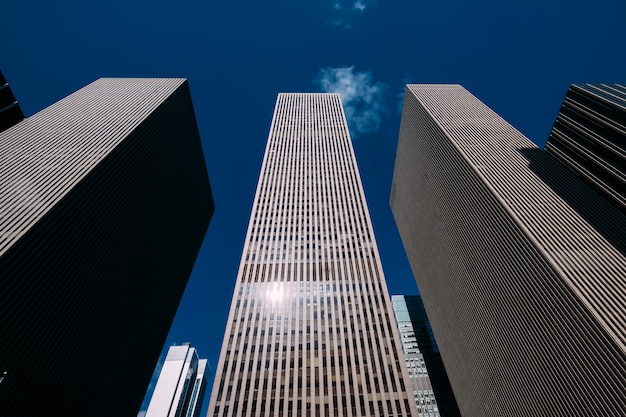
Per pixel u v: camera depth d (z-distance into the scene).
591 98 87.56
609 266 55.22
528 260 62.84
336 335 69.19
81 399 63.09
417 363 149.00
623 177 72.25
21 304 51.88
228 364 63.97
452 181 96.25
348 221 98.56
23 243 53.56
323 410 57.06
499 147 95.00
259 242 91.56
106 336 72.69
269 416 56.28
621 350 43.34
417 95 132.12
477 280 80.19
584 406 47.41
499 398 70.06
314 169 119.94
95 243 71.06
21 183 64.44
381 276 82.12
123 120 94.75
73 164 72.62
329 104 165.00
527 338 61.16
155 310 98.62
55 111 98.25
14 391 48.66
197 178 139.88
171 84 123.38
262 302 75.81
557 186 77.94
